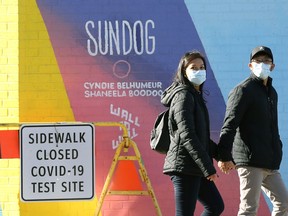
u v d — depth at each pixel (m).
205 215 15.55
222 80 20.09
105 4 20.20
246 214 16.08
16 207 20.16
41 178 17.28
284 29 20.06
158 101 20.19
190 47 20.16
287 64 20.03
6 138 18.03
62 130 17.38
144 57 20.20
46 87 20.20
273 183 16.42
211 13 20.16
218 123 20.09
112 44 20.20
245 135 16.11
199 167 14.70
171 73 20.17
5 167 20.16
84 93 20.19
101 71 20.20
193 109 15.12
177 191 15.02
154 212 20.12
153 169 20.12
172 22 20.19
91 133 17.41
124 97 20.19
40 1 20.22
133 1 20.22
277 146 16.22
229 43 20.09
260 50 16.27
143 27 20.19
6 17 20.22
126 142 17.88
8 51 20.20
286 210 16.42
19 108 20.16
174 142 15.10
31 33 20.20
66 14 20.20
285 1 20.09
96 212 17.72
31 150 17.31
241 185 16.22
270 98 16.30
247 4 20.09
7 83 20.20
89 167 17.36
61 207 20.12
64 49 20.22
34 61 20.20
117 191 17.84
